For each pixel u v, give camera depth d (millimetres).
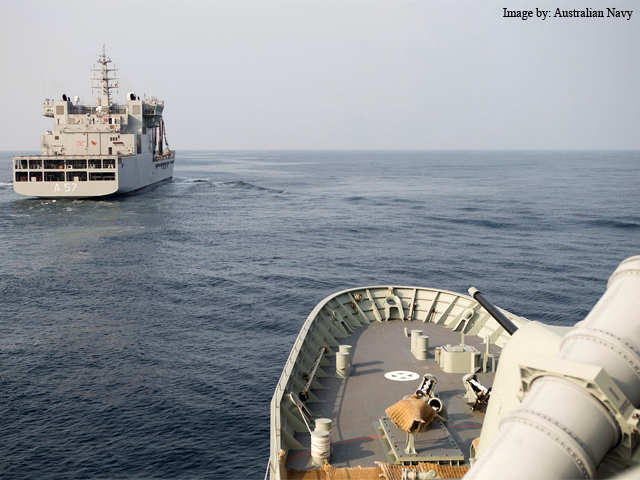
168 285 64750
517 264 79688
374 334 28562
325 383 22438
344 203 155875
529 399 9109
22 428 32031
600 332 9320
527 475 8219
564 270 75812
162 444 30609
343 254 86375
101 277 67688
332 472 15633
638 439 8805
